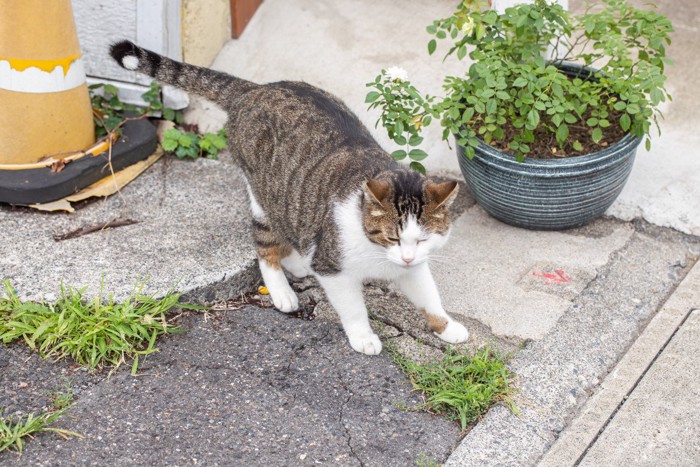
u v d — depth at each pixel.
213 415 1.73
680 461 1.65
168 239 2.04
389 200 1.69
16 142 2.11
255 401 1.76
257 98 1.93
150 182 2.22
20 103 2.08
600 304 1.94
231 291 1.97
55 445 1.67
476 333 1.89
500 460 1.66
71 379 1.78
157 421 1.72
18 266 1.95
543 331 1.88
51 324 1.82
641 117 1.96
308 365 1.83
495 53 1.97
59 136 2.14
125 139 2.25
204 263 1.98
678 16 2.41
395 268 1.79
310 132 1.85
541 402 1.76
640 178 2.18
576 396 1.77
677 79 2.29
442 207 1.72
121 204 2.15
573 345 1.86
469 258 2.04
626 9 2.06
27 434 1.68
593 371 1.82
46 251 2.00
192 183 2.22
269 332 1.90
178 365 1.82
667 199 2.14
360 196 1.74
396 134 2.00
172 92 2.35
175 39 2.33
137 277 1.93
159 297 1.90
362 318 1.85
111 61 2.35
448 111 2.01
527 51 2.00
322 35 2.47
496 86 1.92
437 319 1.86
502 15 2.03
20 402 1.74
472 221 2.14
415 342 1.88
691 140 2.21
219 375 1.80
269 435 1.70
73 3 2.30
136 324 1.83
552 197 2.01
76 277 1.93
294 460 1.66
